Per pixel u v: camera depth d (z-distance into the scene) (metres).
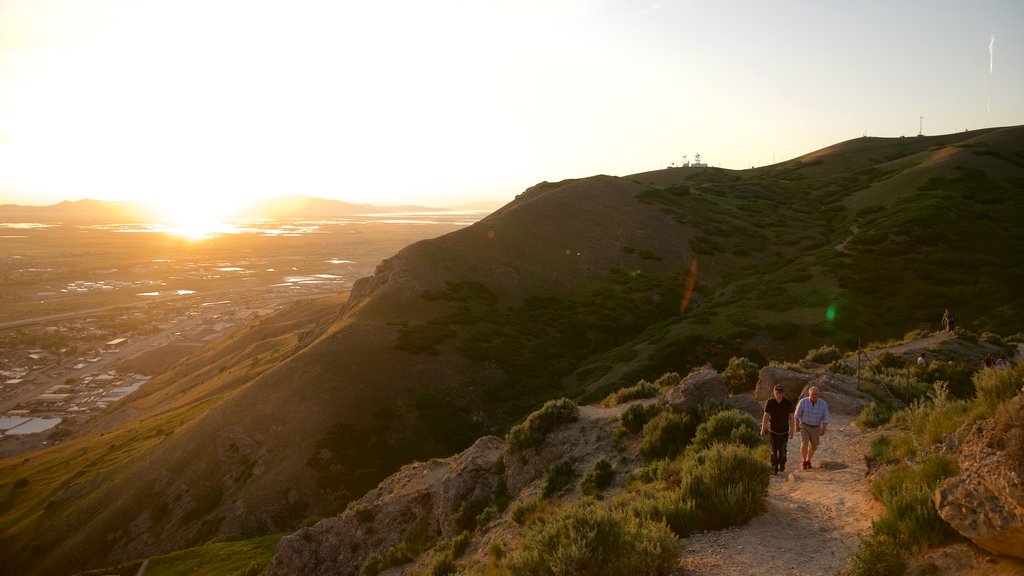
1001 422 6.56
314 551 23.03
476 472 22.03
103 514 50.38
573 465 18.81
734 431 14.89
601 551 8.14
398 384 58.59
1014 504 5.91
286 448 51.38
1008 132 147.38
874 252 77.88
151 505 50.09
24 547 49.97
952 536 7.11
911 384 19.66
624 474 16.73
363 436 52.28
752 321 63.03
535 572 8.62
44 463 76.31
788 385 19.09
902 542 7.39
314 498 46.88
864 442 13.34
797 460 13.15
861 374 21.47
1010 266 66.88
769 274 82.12
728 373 22.30
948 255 71.81
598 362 64.12
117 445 73.00
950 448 9.02
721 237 105.56
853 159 175.88
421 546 21.12
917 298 63.09
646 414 19.23
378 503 24.08
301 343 95.19
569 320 77.25
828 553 8.22
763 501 10.43
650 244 102.31
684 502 10.30
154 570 36.56
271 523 45.06
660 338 63.72
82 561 46.66
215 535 44.25
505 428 54.97
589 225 108.00
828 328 58.94
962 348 32.12
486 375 62.22
